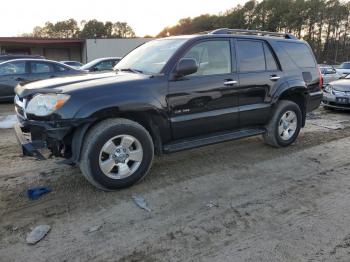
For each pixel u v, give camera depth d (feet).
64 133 11.75
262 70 17.12
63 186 13.51
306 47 20.10
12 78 33.37
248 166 15.96
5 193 12.92
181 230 10.51
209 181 14.19
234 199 12.59
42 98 11.92
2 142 19.90
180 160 16.67
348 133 22.43
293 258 9.18
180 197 12.69
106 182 12.60
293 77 18.44
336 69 64.44
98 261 9.07
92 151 12.15
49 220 11.02
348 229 10.57
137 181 13.50
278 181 14.26
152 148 13.60
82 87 12.16
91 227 10.62
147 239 10.03
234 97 15.84
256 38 17.25
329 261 9.04
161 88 13.41
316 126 24.57
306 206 12.07
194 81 14.33
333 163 16.49
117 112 12.50
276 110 17.95
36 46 139.44
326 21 212.02
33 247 9.62
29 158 16.83
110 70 15.76
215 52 15.34
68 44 140.56
